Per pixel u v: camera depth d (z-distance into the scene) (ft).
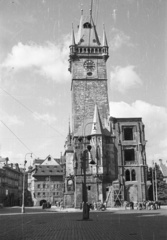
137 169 282.36
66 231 79.41
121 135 290.56
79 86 320.70
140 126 293.02
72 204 308.19
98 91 320.50
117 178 279.90
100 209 219.20
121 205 268.21
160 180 353.10
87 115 311.68
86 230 81.41
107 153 286.25
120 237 63.87
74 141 290.56
